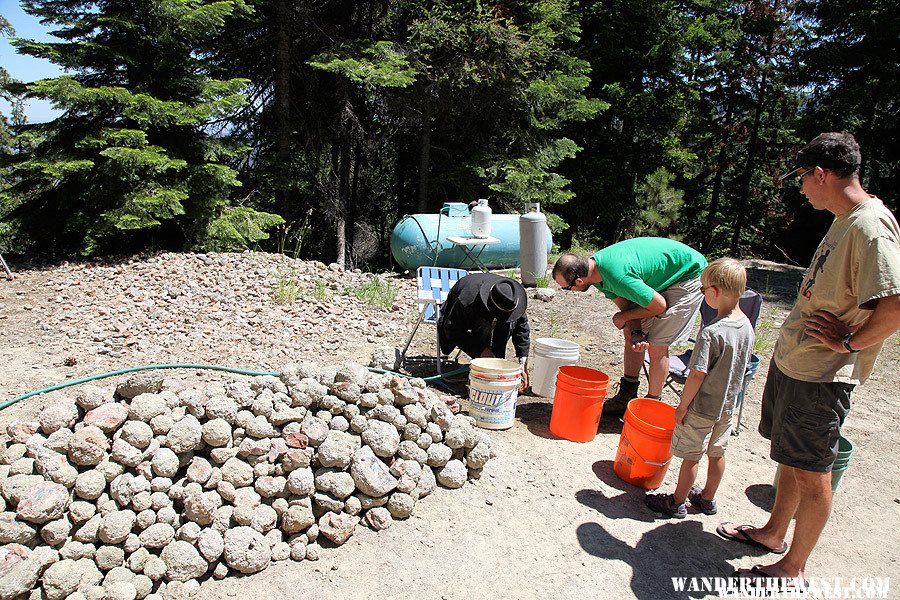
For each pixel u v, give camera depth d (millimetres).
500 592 2775
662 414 3803
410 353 5676
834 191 2572
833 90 17391
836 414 2625
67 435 2855
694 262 4070
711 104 21156
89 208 8352
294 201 12719
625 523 3338
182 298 6609
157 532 2711
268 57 11852
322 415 3379
